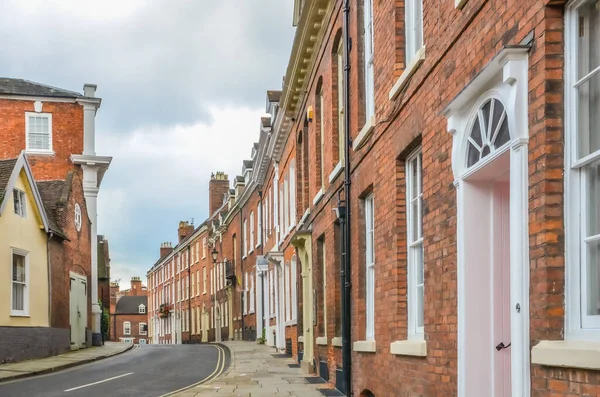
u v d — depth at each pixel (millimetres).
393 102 7535
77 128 27297
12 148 26516
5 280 18141
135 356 22047
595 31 3635
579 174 3725
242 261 35469
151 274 75188
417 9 7246
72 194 23812
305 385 12562
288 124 19531
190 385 13109
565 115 3801
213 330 44938
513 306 4191
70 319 23203
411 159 7320
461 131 5336
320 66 13758
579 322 3660
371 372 8711
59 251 21875
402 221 7406
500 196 5324
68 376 15102
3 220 18141
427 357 6219
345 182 10461
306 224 16125
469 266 5250
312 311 15109
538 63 3939
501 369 5176
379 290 8258
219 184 48781
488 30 4770
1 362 17391
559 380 3607
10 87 26891
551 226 3785
